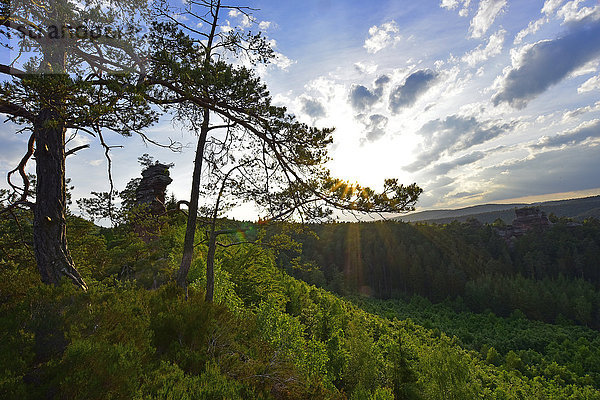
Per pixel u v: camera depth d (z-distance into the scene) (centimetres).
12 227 828
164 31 684
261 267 2662
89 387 338
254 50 872
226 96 714
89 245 1798
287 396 684
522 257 14012
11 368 343
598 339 8175
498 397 4262
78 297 478
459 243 15112
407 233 16212
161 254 2198
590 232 14075
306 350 1355
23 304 444
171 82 698
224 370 608
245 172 1030
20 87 458
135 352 437
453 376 3066
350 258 14725
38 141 611
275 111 770
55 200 618
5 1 497
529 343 8125
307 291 5631
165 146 719
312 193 864
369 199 767
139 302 635
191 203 988
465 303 11850
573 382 6159
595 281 12081
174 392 406
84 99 488
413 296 12888
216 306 866
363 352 3031
